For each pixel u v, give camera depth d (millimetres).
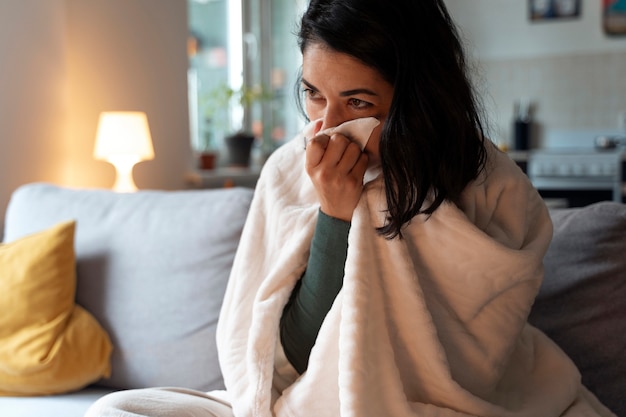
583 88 4723
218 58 4410
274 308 986
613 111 4656
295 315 989
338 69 850
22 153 2768
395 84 839
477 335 903
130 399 922
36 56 2840
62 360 1499
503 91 4949
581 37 4699
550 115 4832
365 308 843
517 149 4789
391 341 874
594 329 1151
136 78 3451
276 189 1123
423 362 866
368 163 933
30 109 2812
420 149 843
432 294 897
